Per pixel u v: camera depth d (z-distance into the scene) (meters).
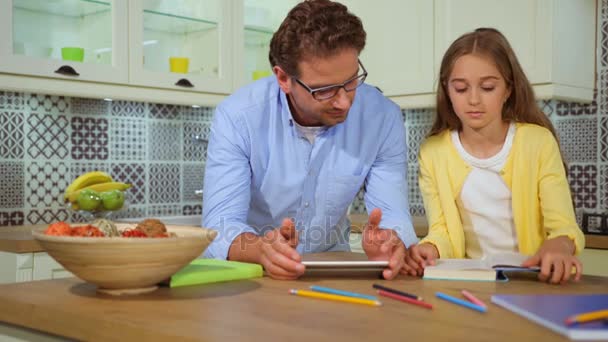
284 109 1.49
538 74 2.42
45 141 2.64
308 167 1.54
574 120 2.72
